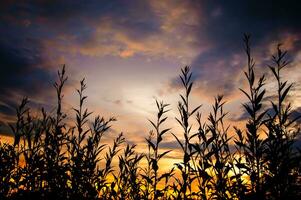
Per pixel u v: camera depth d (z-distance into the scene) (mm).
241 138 3936
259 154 3291
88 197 4789
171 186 4441
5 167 4430
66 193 4645
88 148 4965
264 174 3252
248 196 3264
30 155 4621
